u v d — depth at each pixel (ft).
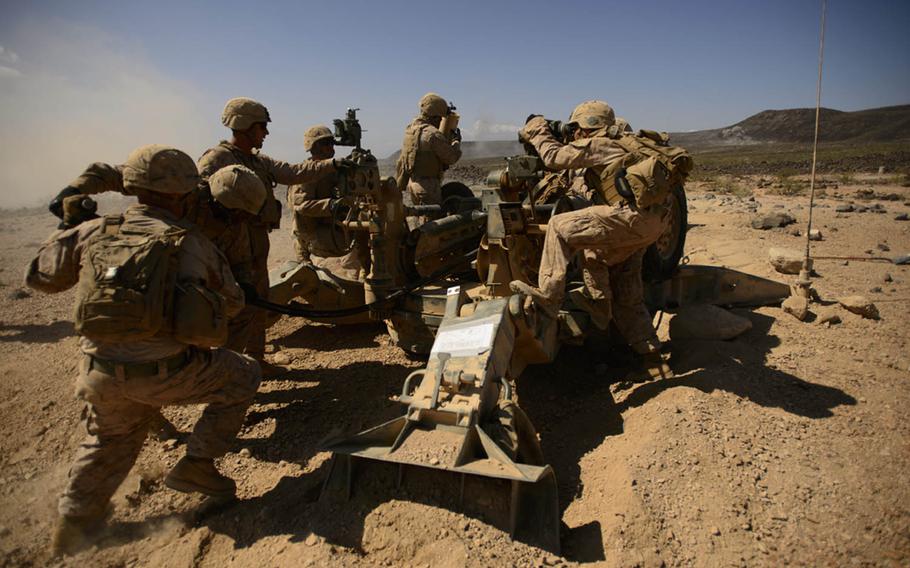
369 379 16.66
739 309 19.34
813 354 15.74
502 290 15.15
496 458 9.75
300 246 23.72
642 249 14.62
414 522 9.61
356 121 16.96
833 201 52.75
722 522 9.85
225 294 10.86
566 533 10.03
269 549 9.79
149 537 10.43
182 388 9.99
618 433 12.67
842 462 11.14
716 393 13.33
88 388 9.52
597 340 18.25
